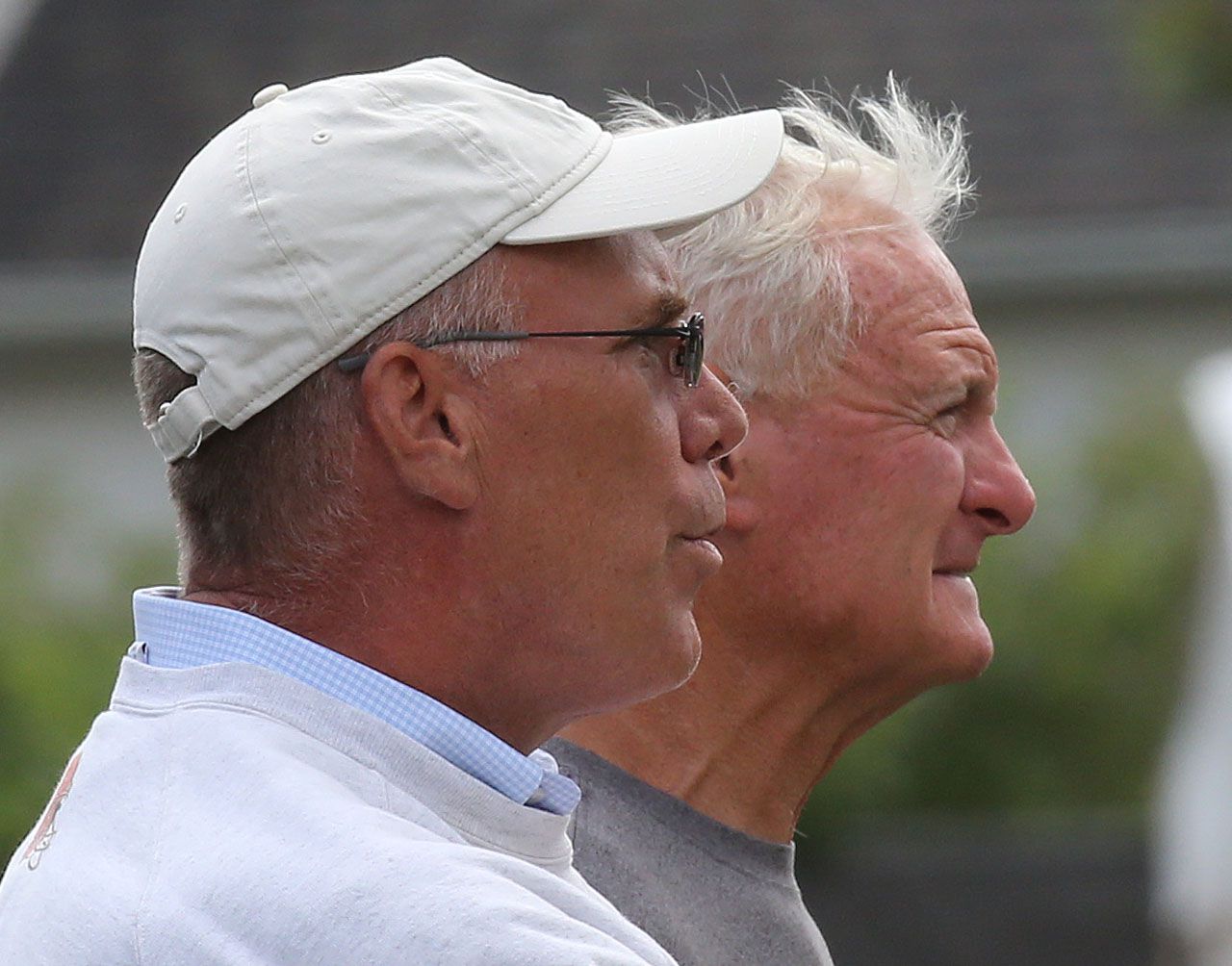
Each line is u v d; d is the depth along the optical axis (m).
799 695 9.89
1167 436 37.62
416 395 6.96
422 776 6.67
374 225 6.93
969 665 10.05
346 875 6.10
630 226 7.09
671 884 9.38
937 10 45.47
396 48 43.66
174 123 43.44
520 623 7.10
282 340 6.90
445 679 7.05
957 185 10.55
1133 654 35.75
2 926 6.78
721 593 9.76
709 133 7.46
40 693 25.34
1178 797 17.39
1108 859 30.70
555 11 44.09
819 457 9.70
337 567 6.95
